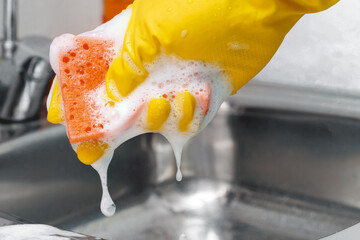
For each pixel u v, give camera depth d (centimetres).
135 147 126
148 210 124
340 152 120
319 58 133
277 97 128
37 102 122
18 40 121
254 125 127
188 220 122
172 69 75
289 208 122
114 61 76
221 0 71
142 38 73
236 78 77
